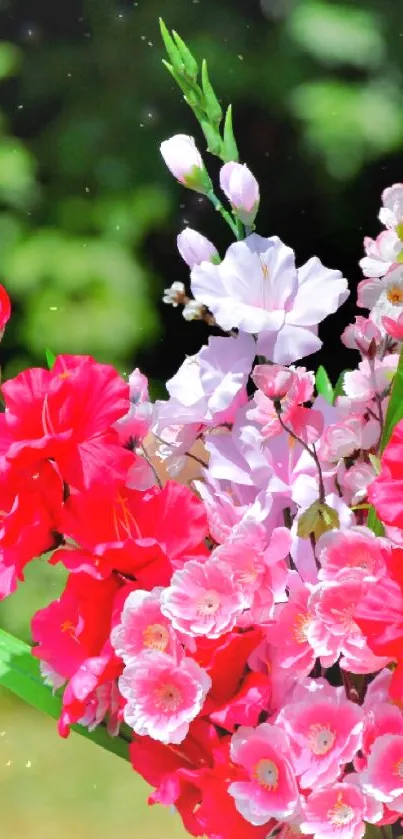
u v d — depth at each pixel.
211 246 1.42
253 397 1.41
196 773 1.37
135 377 1.46
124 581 1.39
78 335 5.25
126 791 4.02
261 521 1.38
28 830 3.83
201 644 1.36
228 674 1.37
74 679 1.38
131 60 5.71
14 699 4.76
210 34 5.61
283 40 5.53
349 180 5.59
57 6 5.77
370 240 1.48
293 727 1.35
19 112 5.72
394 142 5.31
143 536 1.38
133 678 1.35
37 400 1.37
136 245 5.54
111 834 3.69
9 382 1.38
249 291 1.38
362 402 1.44
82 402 1.37
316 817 1.34
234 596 1.35
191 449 1.45
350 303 5.52
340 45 5.38
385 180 5.58
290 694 1.37
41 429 1.37
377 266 1.48
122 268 5.38
